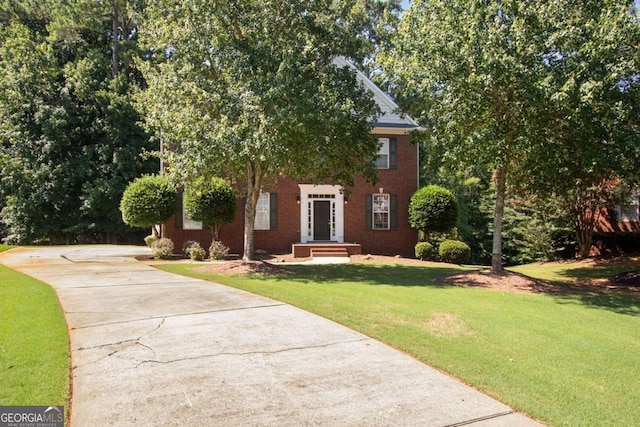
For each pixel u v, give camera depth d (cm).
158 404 388
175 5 1222
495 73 938
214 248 1705
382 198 2070
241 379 448
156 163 3025
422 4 1101
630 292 1106
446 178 2425
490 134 1005
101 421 355
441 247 1856
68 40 3027
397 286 1040
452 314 746
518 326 690
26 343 517
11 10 2955
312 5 1240
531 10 942
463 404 407
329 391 427
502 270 1214
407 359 521
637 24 902
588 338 642
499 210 1208
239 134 1083
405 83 1167
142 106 1502
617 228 1953
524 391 441
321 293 905
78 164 2802
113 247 2419
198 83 1166
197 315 696
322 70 1262
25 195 2748
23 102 2761
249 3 1201
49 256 1717
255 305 774
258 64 1180
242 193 1777
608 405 418
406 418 377
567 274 1519
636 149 977
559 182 1301
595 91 884
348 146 1231
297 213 1998
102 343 547
